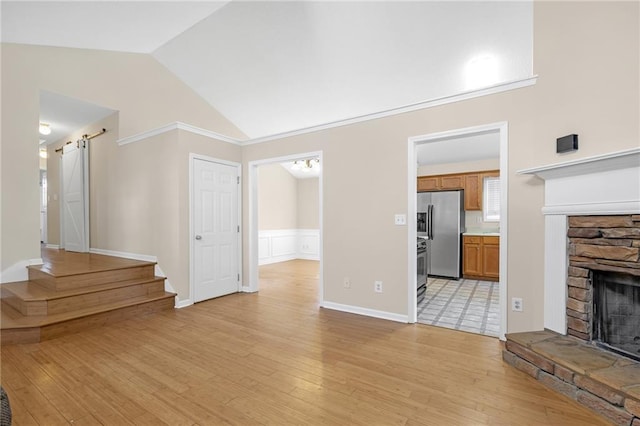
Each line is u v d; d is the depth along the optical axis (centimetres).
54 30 358
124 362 232
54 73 402
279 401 183
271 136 425
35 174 387
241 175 461
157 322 322
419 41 347
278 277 568
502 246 272
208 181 415
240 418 168
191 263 389
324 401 183
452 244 557
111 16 347
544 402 180
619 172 193
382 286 335
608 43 209
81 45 414
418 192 599
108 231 484
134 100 479
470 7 298
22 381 204
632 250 190
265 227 742
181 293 377
